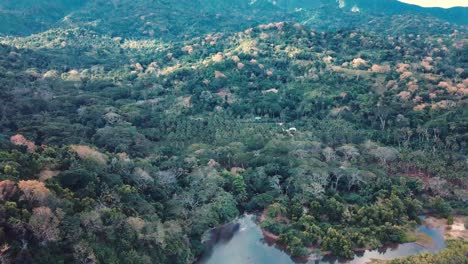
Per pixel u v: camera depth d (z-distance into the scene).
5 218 81.81
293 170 148.62
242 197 142.25
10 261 77.50
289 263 111.06
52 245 83.94
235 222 133.12
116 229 95.50
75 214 91.81
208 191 133.88
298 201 135.38
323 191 138.75
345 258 111.00
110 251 90.44
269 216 130.88
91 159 123.44
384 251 114.88
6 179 92.06
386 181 145.38
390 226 121.38
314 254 112.25
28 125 165.62
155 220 107.19
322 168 150.12
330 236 115.06
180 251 104.00
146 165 139.25
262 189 146.62
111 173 123.38
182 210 121.75
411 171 163.12
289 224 126.94
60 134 160.25
